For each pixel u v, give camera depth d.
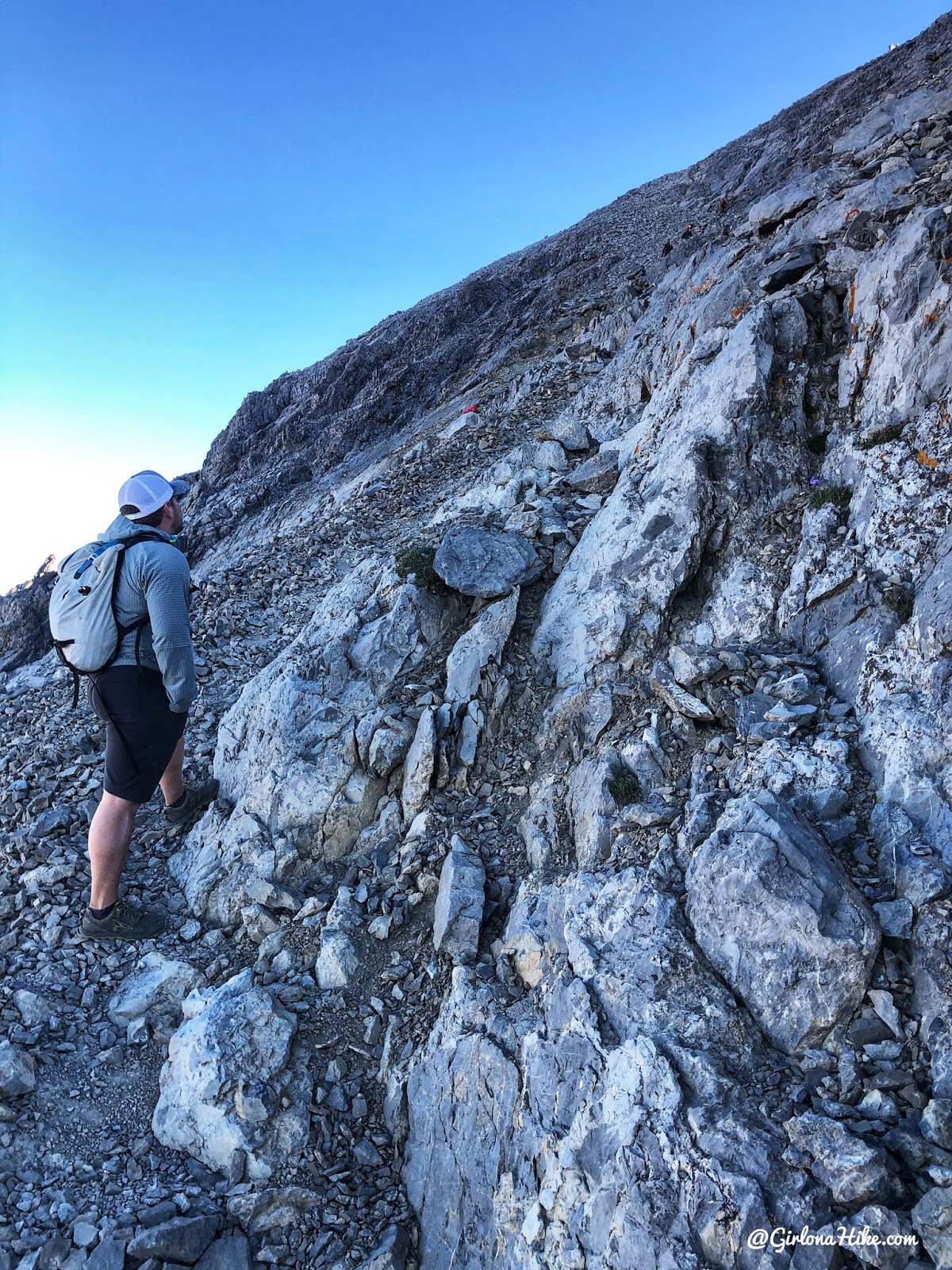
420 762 5.85
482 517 8.57
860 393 6.79
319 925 5.27
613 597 6.34
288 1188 4.07
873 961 3.64
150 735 4.98
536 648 6.61
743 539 6.48
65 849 5.83
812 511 6.22
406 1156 4.30
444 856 5.43
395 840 5.80
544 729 6.00
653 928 4.07
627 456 8.70
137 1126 4.38
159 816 6.36
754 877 3.87
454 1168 4.05
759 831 4.02
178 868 5.93
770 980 3.71
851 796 4.38
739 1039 3.62
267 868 5.59
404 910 5.26
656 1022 3.74
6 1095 4.32
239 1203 4.00
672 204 38.72
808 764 4.54
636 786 5.10
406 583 7.04
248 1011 4.60
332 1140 4.33
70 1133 4.28
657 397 9.06
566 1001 4.08
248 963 5.19
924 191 8.23
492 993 4.48
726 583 6.24
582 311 23.62
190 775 6.73
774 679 5.33
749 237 13.16
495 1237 3.75
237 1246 3.88
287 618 9.21
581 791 5.27
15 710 8.01
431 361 34.09
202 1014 4.61
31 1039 4.61
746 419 6.86
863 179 11.41
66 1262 3.71
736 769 4.82
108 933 5.20
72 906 5.43
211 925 5.54
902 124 14.08
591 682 6.04
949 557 4.86
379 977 4.98
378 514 11.91
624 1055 3.66
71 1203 3.97
